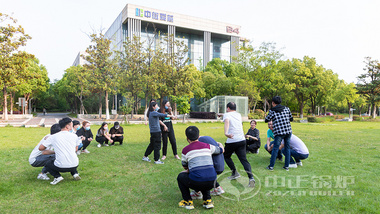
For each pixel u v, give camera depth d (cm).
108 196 345
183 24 4616
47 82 4219
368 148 784
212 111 2992
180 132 1288
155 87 2342
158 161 550
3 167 493
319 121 2608
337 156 646
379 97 3222
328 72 3553
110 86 2608
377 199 339
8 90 2545
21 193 351
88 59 2434
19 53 1803
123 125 1773
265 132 1311
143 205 315
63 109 6544
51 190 364
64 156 385
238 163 557
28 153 638
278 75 3247
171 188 383
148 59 2569
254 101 3256
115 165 530
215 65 4319
